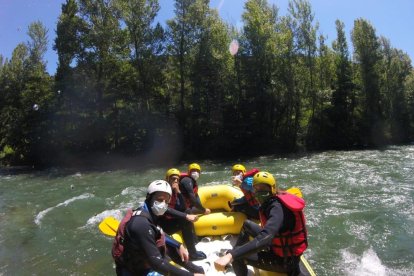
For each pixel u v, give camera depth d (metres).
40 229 8.65
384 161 17.84
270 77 29.41
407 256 6.25
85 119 26.84
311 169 15.97
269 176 3.40
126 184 14.83
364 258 6.25
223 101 28.33
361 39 33.41
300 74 30.28
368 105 33.22
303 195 10.60
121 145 27.05
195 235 5.18
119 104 28.36
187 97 28.69
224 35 28.78
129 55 27.92
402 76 40.62
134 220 2.96
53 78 28.55
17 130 26.39
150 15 27.64
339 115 30.45
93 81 27.31
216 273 4.40
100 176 18.11
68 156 26.28
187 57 28.75
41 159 26.16
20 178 18.62
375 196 10.20
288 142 29.16
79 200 11.51
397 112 37.12
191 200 5.60
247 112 28.05
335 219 8.25
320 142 29.98
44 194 13.39
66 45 26.47
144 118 27.59
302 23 30.16
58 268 6.38
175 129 27.88
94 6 26.81
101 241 7.62
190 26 27.92
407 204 9.30
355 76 33.84
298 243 3.37
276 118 30.27
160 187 3.09
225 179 14.31
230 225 5.51
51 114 26.20
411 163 16.61
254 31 28.47
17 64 29.66
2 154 28.22
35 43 30.05
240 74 29.17
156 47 27.84
